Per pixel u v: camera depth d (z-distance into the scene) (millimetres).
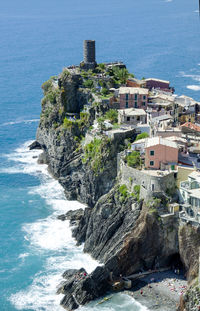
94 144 180125
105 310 129875
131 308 129875
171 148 150250
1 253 158125
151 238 143500
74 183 193750
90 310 130250
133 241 143250
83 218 163375
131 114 186875
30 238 166000
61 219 177375
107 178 173500
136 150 163125
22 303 135625
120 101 199500
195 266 135750
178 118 191500
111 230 151250
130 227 146125
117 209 153250
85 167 181500
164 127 170750
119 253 142125
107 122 186750
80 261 152375
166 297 132875
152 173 147000
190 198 137625
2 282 144250
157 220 142125
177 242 143250
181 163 152250
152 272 144250
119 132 171500
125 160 158875
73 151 198375
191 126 175750
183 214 139625
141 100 199125
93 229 157625
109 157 172000
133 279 141625
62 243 162750
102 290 137000
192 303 122312
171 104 198375
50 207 187250
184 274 142000
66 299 134250
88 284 135375
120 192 155250
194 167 145125
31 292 139750
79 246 160875
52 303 135000
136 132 178375
